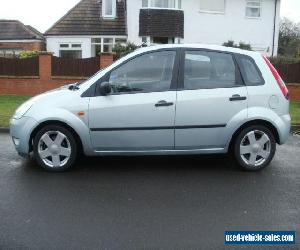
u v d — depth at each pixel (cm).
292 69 1814
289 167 714
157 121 645
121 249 411
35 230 451
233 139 679
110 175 649
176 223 474
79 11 2881
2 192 566
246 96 658
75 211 504
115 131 644
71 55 2850
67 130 649
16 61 1892
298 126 1141
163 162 726
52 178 629
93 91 646
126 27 2789
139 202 537
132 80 651
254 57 679
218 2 2736
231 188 596
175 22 2673
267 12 2772
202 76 659
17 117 660
